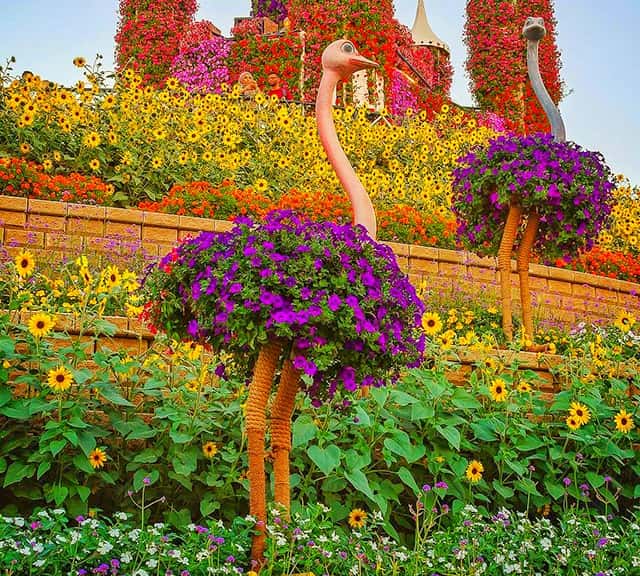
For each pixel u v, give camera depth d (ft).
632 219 41.29
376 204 33.68
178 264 12.30
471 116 62.64
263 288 11.13
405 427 15.66
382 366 12.03
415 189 36.63
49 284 19.48
